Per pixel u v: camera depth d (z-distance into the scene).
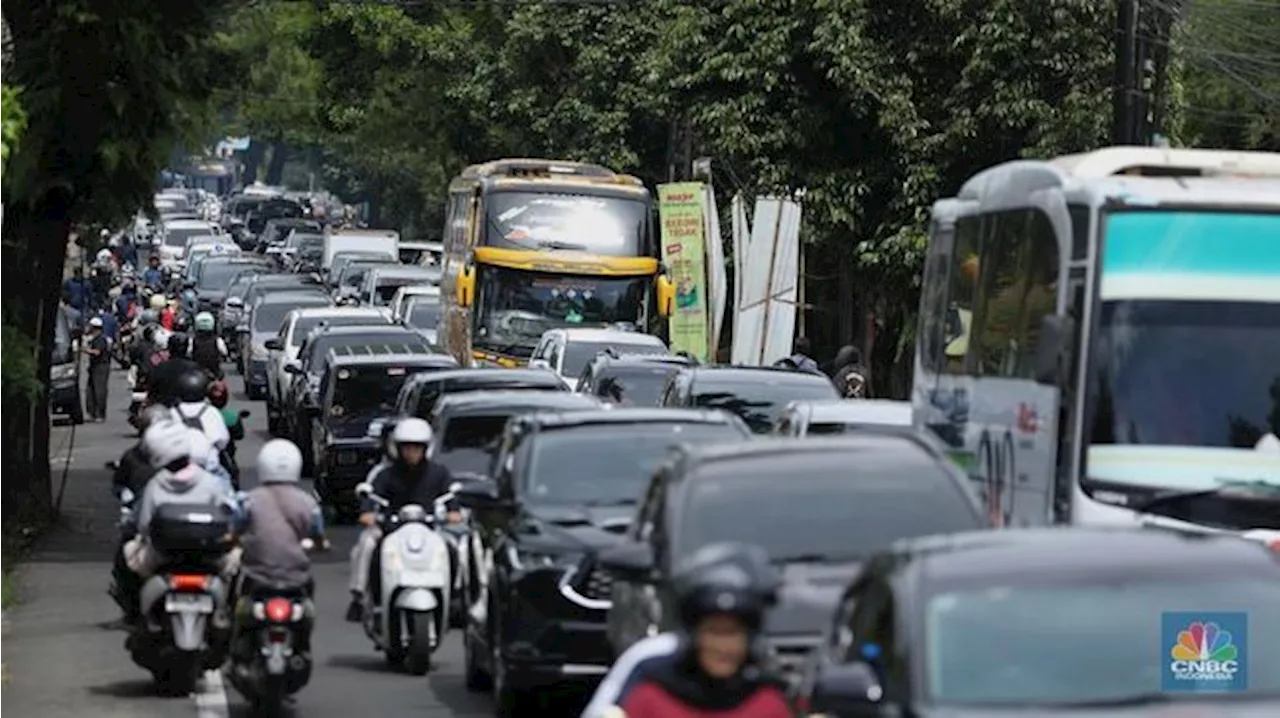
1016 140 101.31
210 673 48.16
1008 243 44.97
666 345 102.56
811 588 31.02
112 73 65.62
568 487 43.56
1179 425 39.56
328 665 49.72
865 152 105.06
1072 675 22.98
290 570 41.62
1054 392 40.31
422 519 47.38
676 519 33.06
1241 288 40.19
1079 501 39.53
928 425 50.03
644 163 145.75
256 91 72.25
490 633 43.38
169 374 59.19
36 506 76.31
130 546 45.31
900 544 25.59
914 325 105.75
